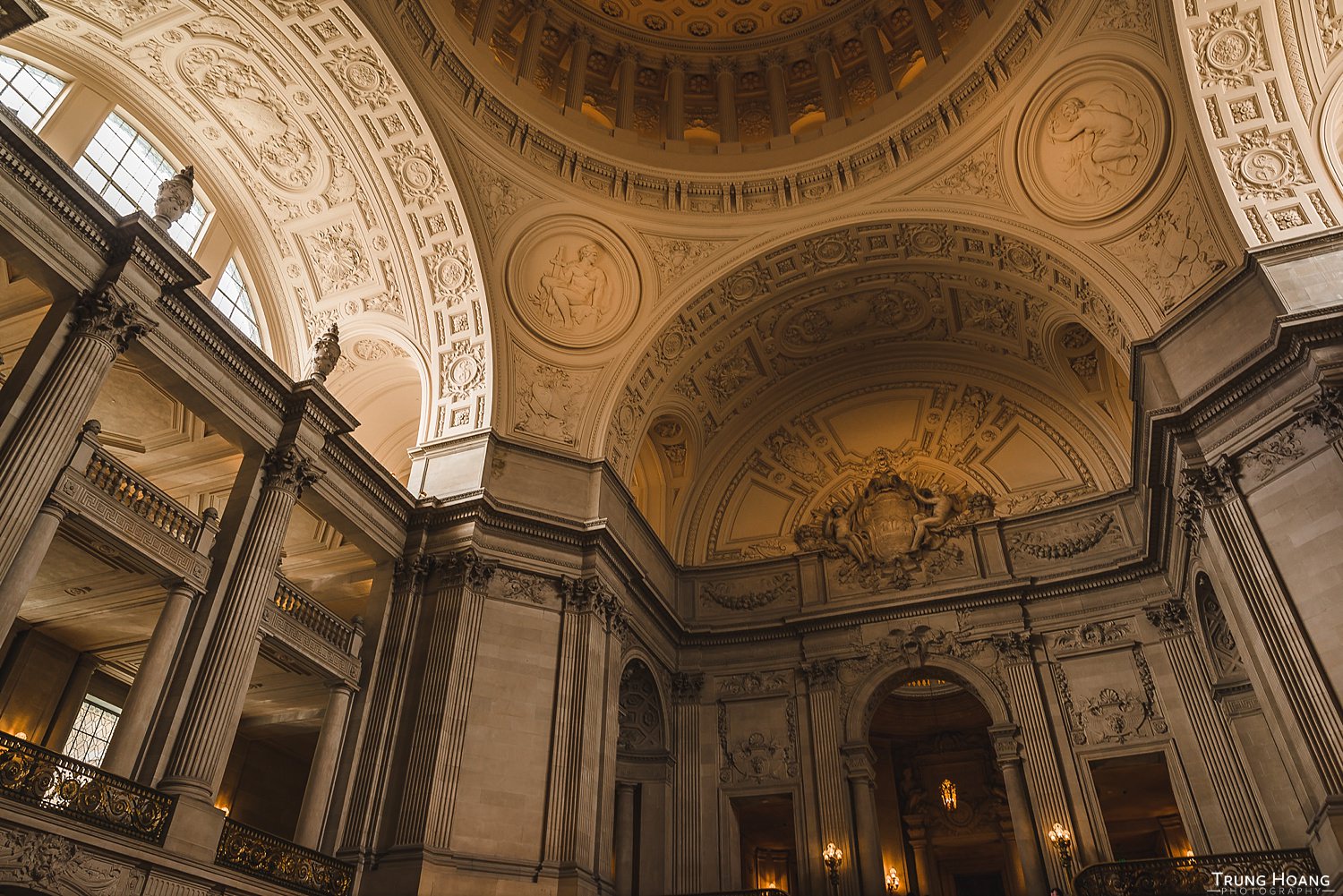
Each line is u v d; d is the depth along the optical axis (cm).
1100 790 2222
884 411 2430
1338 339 1312
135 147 1761
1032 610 2027
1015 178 1862
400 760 1541
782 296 2205
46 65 1605
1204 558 1555
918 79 2038
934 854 2588
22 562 1080
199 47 1688
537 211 2002
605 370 2066
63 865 1002
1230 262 1550
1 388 1155
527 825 1547
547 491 1894
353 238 1953
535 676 1688
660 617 2144
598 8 2223
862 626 2136
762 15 2250
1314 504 1291
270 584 1425
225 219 1938
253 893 1239
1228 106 1574
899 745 2658
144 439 1633
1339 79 1547
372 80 1730
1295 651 1254
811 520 2367
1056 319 2031
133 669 1716
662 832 1980
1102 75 1703
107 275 1257
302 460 1523
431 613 1697
